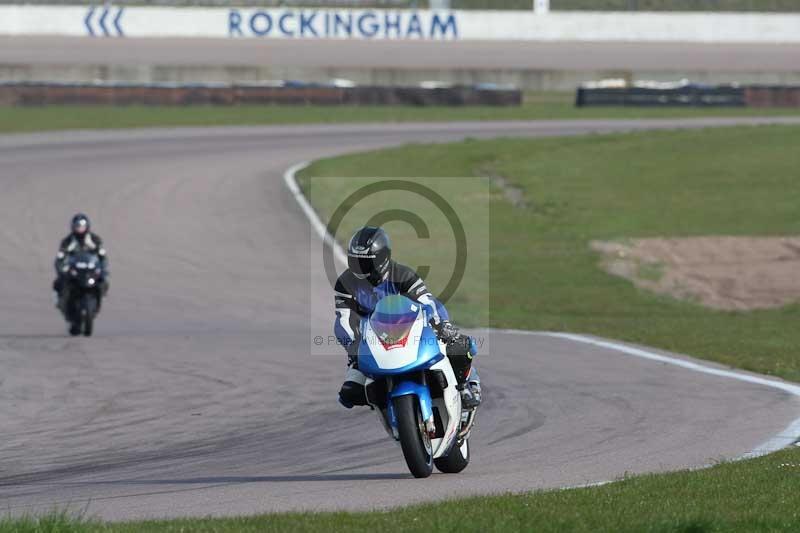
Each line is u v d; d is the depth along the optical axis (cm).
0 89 19012
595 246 10719
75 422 4238
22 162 13950
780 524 2250
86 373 5378
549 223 11756
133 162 14188
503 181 13638
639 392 4659
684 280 9650
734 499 2523
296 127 17838
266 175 13588
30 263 9794
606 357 5794
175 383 5081
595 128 18112
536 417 4128
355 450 3609
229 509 2666
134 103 19600
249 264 9844
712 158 14788
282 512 2533
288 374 5322
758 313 8694
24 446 3812
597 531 2189
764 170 14000
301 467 3344
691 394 4591
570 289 9375
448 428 3006
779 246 10506
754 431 3766
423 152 15100
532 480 3014
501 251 10644
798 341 6488
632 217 11869
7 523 2247
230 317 7894
